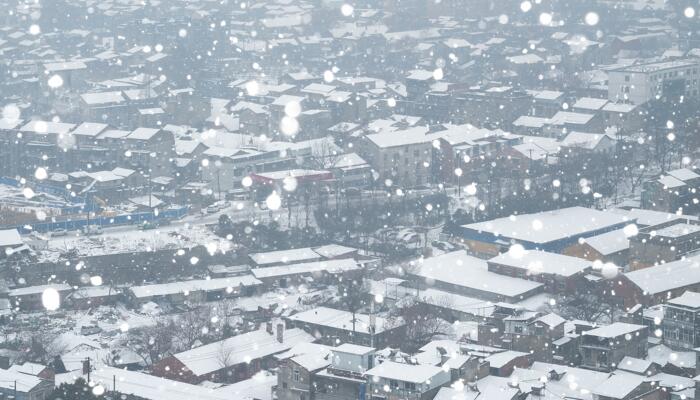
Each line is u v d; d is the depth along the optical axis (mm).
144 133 192375
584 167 185625
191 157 192875
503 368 99438
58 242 157500
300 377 99625
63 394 91188
